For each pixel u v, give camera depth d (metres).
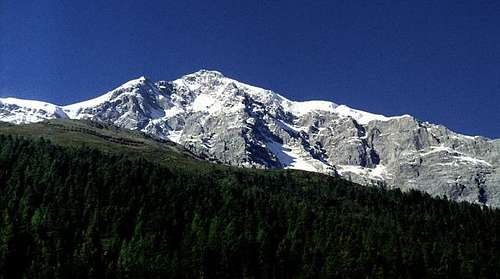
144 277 197.25
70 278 189.50
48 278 186.62
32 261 190.25
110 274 196.62
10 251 192.38
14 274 190.62
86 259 195.88
